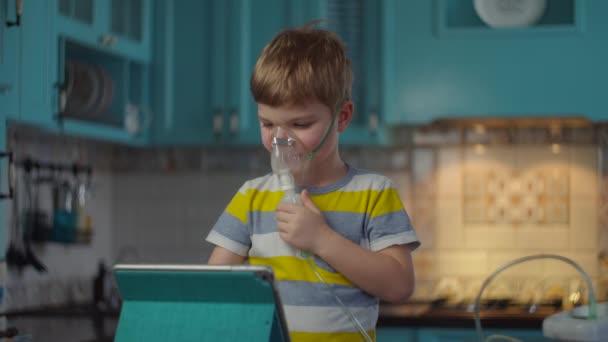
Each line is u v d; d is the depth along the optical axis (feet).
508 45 11.77
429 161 13.15
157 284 3.70
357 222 4.83
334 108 4.81
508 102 11.76
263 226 4.90
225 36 12.41
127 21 12.02
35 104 9.46
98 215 13.65
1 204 8.82
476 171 13.05
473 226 13.01
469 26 12.39
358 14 12.08
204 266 3.58
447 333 11.13
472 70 11.84
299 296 4.63
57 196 11.64
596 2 11.62
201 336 3.63
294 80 4.60
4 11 8.76
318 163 4.90
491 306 12.35
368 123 11.96
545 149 12.93
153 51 12.62
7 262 10.93
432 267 13.04
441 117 11.87
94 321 10.41
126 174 14.08
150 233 13.96
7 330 8.50
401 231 4.80
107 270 12.84
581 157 12.84
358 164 13.26
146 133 12.59
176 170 13.93
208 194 13.84
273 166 4.61
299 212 4.49
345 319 4.59
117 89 11.85
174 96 12.57
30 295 11.63
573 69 11.65
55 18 9.91
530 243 12.89
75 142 12.90
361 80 12.04
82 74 11.07
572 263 6.32
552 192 12.89
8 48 8.84
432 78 11.90
